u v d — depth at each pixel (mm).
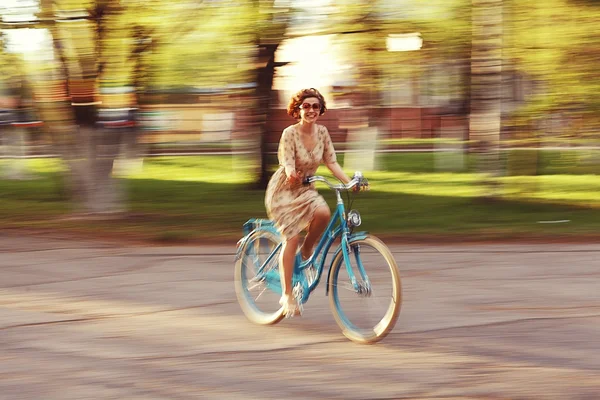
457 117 18125
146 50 13070
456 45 13383
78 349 6004
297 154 6324
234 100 16062
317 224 6352
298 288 6449
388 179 18109
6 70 13273
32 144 19656
